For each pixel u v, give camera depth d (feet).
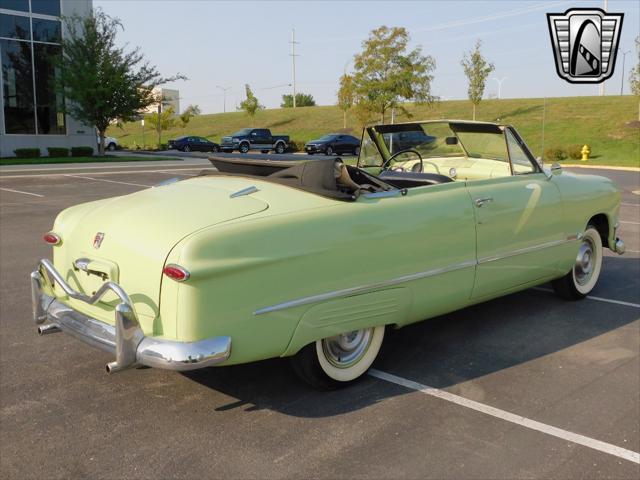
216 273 10.03
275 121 199.72
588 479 9.52
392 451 10.30
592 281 19.45
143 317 10.68
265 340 10.84
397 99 115.55
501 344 15.42
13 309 18.06
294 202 11.72
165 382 13.11
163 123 176.65
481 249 14.44
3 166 70.38
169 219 11.06
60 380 13.19
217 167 14.71
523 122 144.46
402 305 12.86
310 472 9.66
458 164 17.60
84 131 97.25
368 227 12.01
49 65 91.50
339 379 12.50
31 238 29.40
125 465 9.86
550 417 11.53
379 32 113.50
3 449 10.34
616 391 12.69
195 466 9.84
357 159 18.65
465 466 9.85
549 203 16.35
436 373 13.60
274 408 11.89
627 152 110.32
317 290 11.32
